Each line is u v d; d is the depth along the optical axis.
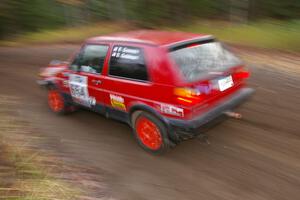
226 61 5.00
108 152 5.31
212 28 16.38
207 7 19.08
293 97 6.92
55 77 6.62
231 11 17.98
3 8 21.88
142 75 4.77
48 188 4.20
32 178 4.41
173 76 4.36
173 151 5.18
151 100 4.72
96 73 5.55
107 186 4.38
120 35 5.46
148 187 4.32
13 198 3.92
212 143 5.30
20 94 8.69
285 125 5.69
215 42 5.12
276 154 4.83
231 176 4.40
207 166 4.68
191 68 4.48
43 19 23.34
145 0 20.45
